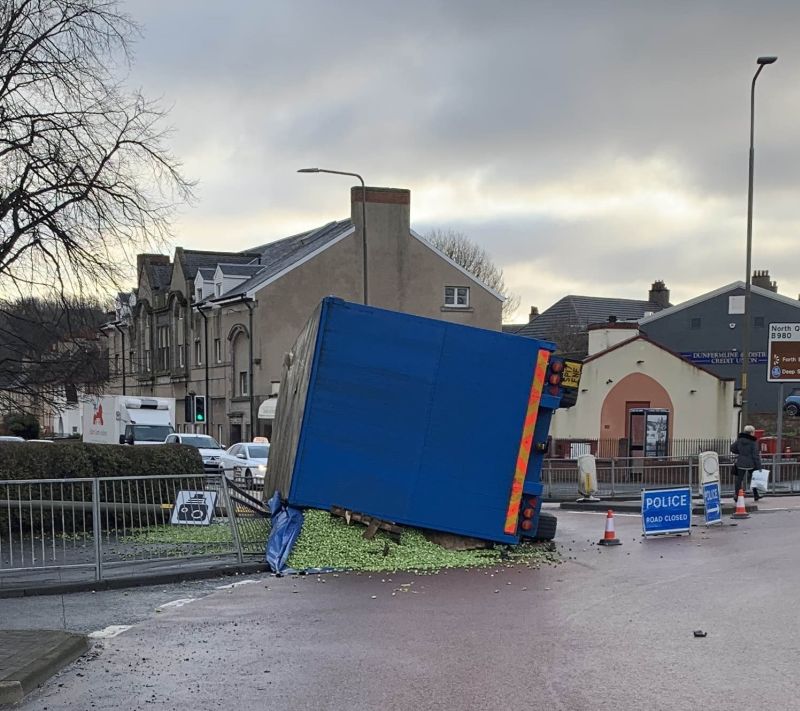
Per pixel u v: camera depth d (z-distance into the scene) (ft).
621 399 125.90
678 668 23.00
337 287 153.69
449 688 21.57
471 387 42.68
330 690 21.53
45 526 39.60
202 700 20.84
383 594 33.99
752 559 42.37
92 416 142.51
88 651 25.46
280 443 54.90
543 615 29.94
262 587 35.86
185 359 183.11
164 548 39.91
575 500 81.71
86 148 75.05
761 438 112.68
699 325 188.55
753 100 90.43
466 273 160.97
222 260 192.65
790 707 19.75
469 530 42.57
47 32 74.33
